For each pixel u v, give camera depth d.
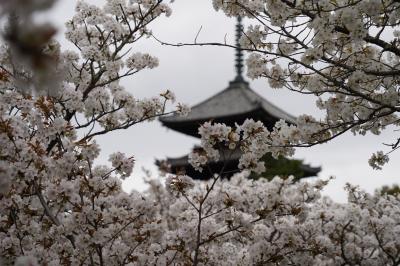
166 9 11.79
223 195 9.69
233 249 11.68
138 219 10.02
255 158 9.12
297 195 12.63
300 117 9.80
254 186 16.25
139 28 11.61
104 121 11.23
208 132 8.68
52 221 9.25
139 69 11.41
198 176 46.34
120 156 8.96
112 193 9.57
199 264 10.70
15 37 2.20
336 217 12.66
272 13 8.88
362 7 8.21
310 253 11.34
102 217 9.20
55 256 9.55
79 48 11.59
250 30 9.78
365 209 12.78
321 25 8.48
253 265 10.53
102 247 9.84
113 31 11.44
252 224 9.70
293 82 10.17
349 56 8.90
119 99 10.95
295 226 11.14
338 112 9.87
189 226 9.87
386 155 10.24
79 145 8.80
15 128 8.02
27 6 2.16
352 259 12.40
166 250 10.49
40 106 8.80
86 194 9.26
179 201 12.88
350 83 9.41
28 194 8.96
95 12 11.58
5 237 9.41
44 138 8.94
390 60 10.84
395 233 12.63
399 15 8.99
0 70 10.02
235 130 9.08
